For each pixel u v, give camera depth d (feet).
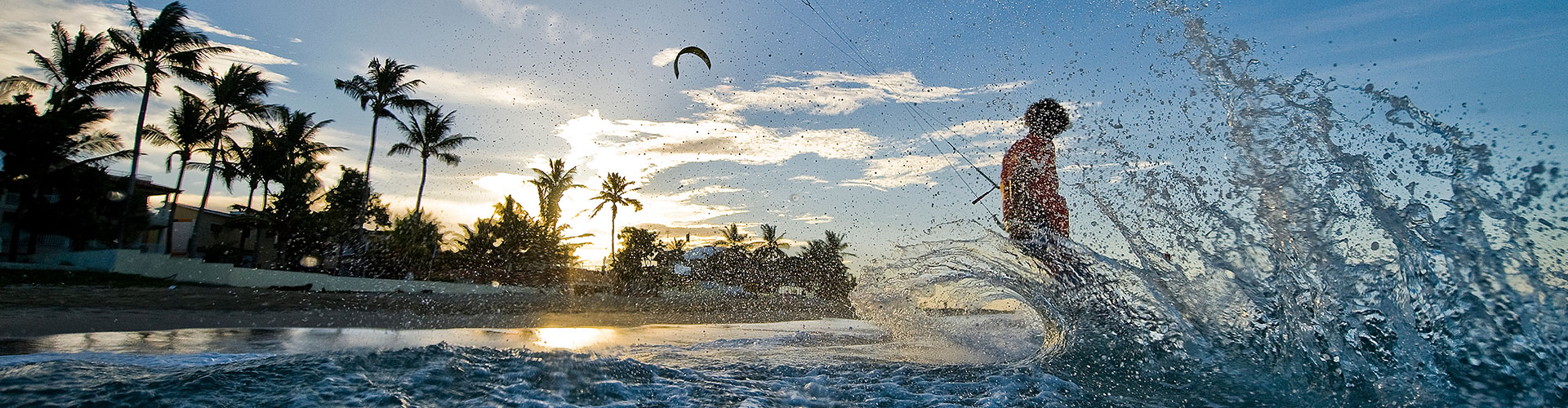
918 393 6.96
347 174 106.22
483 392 5.88
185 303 36.40
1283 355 8.04
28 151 88.53
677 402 6.03
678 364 8.48
